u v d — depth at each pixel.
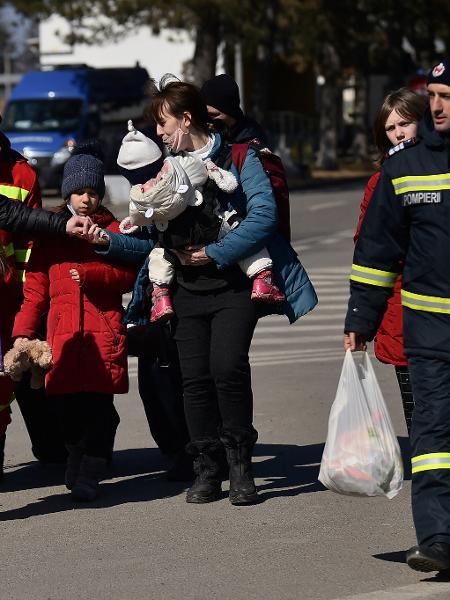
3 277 8.50
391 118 9.01
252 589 6.98
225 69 67.38
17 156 9.33
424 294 7.10
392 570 7.29
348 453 7.39
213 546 7.88
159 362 9.45
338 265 27.64
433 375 7.08
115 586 7.10
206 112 8.77
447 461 6.99
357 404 7.43
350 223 37.78
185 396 8.95
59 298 9.03
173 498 9.21
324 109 72.75
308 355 16.30
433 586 6.96
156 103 8.68
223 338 8.66
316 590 6.93
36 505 9.12
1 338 8.84
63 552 7.84
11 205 8.66
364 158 81.88
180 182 8.35
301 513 8.66
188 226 8.53
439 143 7.00
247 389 8.79
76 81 46.06
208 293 8.71
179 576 7.25
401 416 12.10
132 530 8.32
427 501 6.98
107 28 52.03
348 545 7.85
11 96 46.00
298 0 53.56
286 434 11.45
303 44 60.03
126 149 8.73
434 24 68.75
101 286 8.96
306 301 8.88
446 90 6.92
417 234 7.11
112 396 9.37
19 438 11.91
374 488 7.38
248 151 8.77
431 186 7.00
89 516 8.73
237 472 8.91
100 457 9.23
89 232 8.69
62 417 9.31
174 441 9.95
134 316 9.15
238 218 8.60
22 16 51.94
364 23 61.84
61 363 8.96
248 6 48.88
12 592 7.04
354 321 7.35
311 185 59.44
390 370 14.91
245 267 8.60
